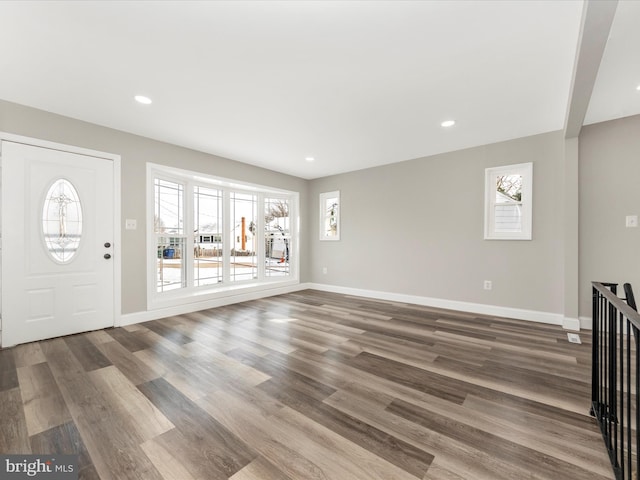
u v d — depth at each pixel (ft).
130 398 6.13
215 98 8.74
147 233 11.87
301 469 4.28
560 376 7.10
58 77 7.64
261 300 15.88
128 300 11.35
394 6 5.32
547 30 5.89
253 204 17.44
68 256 10.03
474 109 9.43
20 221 9.11
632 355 8.49
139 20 5.67
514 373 7.27
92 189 10.51
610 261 10.19
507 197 12.60
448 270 13.80
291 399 6.11
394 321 11.76
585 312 10.55
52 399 6.08
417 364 7.79
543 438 4.93
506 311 12.25
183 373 7.25
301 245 19.24
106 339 9.66
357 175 17.19
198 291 14.37
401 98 8.73
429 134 11.58
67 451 4.62
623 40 6.13
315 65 7.14
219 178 14.46
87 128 10.37
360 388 6.56
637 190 9.82
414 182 14.88
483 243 12.82
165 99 8.81
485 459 4.46
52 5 5.28
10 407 5.80
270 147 13.16
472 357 8.23
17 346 8.98
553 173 11.21
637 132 9.82
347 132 11.36
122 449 4.67
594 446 4.74
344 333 10.28
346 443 4.81
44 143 9.48
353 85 8.04
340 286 18.03
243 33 6.04
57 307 9.80
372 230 16.53
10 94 8.51
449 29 5.91
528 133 11.46
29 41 6.24
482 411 5.69
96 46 6.43
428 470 4.25
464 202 13.32
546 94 8.45
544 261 11.43
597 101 8.89
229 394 6.30
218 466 4.33
